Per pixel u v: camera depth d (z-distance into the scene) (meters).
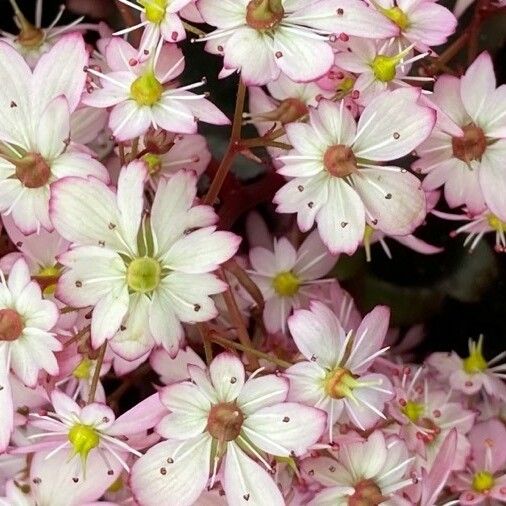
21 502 0.22
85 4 0.26
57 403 0.21
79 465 0.22
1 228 0.23
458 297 0.26
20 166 0.21
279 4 0.21
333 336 0.22
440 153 0.23
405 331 0.26
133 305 0.21
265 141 0.22
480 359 0.25
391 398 0.22
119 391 0.23
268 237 0.25
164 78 0.22
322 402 0.22
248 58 0.21
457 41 0.24
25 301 0.21
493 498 0.24
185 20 0.22
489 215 0.24
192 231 0.21
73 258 0.21
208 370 0.21
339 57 0.22
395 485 0.22
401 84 0.22
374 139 0.22
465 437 0.24
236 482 0.21
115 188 0.21
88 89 0.22
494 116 0.22
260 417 0.21
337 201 0.22
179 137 0.23
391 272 0.26
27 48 0.25
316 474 0.22
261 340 0.23
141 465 0.21
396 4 0.22
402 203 0.22
